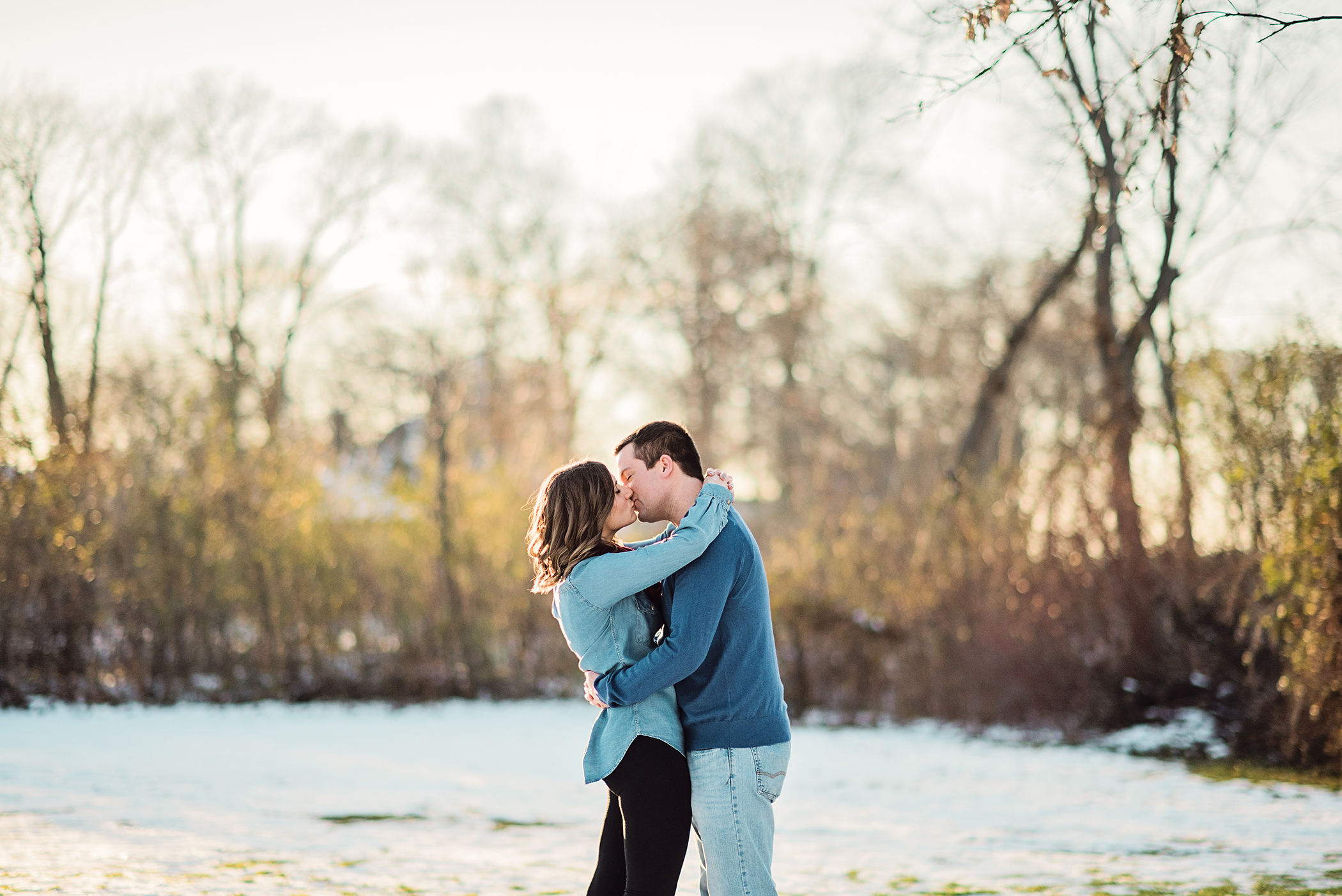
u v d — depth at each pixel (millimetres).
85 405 16109
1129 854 5465
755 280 28281
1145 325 12281
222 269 24844
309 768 9008
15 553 14000
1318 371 9891
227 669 15016
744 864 2744
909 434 28844
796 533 15578
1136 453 11781
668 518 3010
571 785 8422
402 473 16984
